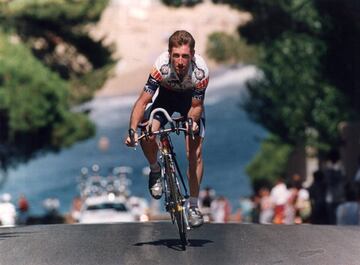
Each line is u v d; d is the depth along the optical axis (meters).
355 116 67.00
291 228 22.61
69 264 17.75
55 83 71.88
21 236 21.48
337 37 62.94
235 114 195.25
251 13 67.44
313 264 17.67
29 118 70.81
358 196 35.03
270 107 74.00
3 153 74.25
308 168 78.75
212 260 17.84
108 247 19.34
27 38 73.44
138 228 22.66
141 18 169.38
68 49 75.06
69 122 74.00
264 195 52.59
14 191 161.00
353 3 60.19
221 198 61.62
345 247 19.58
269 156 109.31
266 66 71.56
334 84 64.75
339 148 64.19
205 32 164.00
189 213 19.27
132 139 18.72
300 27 66.94
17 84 70.19
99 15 73.19
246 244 19.67
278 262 17.80
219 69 197.25
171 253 18.52
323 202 39.81
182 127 19.11
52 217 74.88
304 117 69.69
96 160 183.00
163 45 170.50
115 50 76.56
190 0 68.62
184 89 18.94
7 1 70.31
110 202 54.12
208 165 180.75
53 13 71.06
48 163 178.12
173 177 18.92
